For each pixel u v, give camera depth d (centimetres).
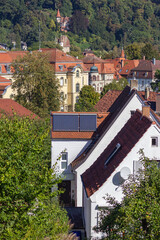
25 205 4525
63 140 8256
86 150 8188
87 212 6353
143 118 6359
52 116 8350
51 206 5325
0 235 4356
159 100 10956
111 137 7481
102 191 6016
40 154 5084
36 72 17888
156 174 4625
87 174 7000
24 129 5156
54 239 4569
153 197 4459
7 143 4916
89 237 5684
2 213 4422
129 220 4338
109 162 6494
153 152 5938
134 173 5934
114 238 4506
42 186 4681
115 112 8412
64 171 8275
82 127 8338
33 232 4450
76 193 7594
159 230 4259
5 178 4441
